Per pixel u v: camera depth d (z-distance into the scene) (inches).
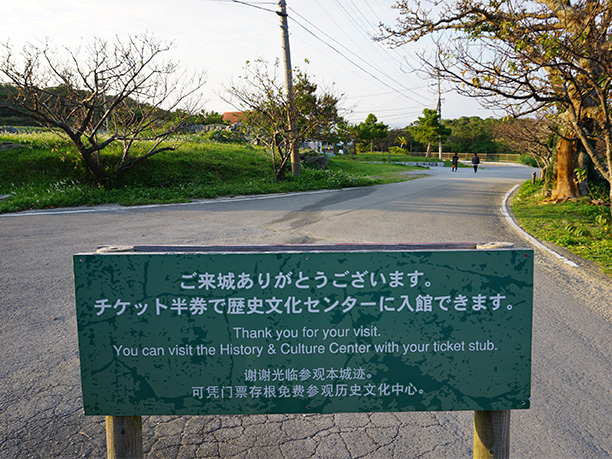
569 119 406.0
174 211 520.7
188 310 87.2
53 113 620.1
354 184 875.4
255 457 117.9
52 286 245.4
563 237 393.1
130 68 602.9
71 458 115.9
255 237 377.4
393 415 139.7
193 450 120.6
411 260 87.2
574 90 378.9
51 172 639.1
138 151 737.0
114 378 87.9
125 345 87.4
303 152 1127.6
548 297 243.8
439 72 347.6
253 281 87.0
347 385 89.4
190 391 88.7
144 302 86.7
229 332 87.7
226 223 442.9
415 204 605.0
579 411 140.1
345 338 88.5
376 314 88.2
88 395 88.1
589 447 123.2
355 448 122.1
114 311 86.7
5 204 519.5
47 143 713.6
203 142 1044.5
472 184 935.7
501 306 88.4
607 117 343.3
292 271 87.0
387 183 954.1
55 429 127.5
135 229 405.7
